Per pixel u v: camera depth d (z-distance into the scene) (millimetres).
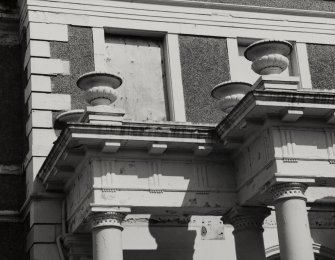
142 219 19047
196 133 16891
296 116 15859
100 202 16297
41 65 20078
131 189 16688
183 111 20688
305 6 22875
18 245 19406
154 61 21344
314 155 16141
